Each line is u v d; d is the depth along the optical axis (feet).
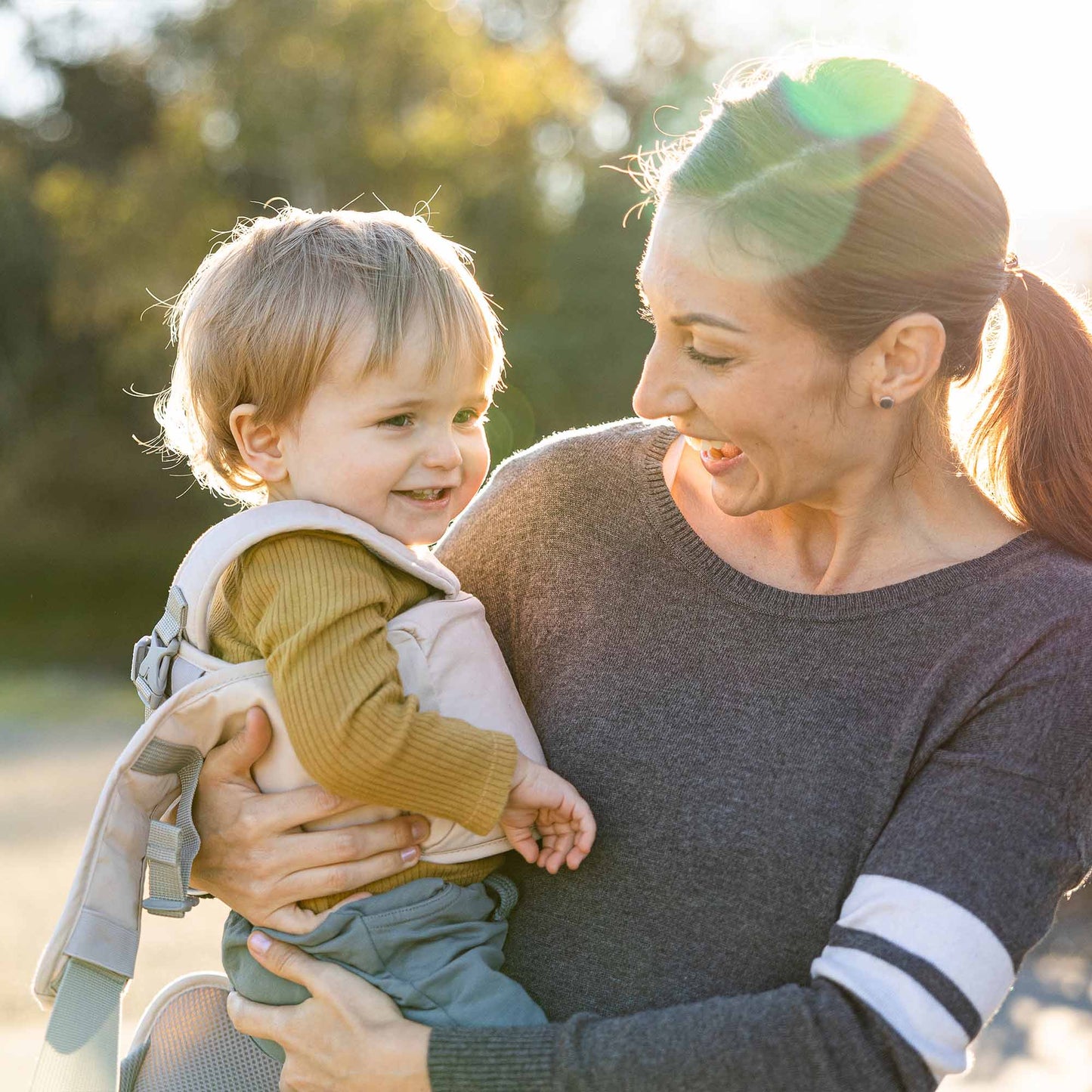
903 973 4.18
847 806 4.72
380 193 63.57
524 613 5.74
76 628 62.54
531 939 5.19
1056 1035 16.40
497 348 5.55
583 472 5.78
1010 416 5.22
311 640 4.79
